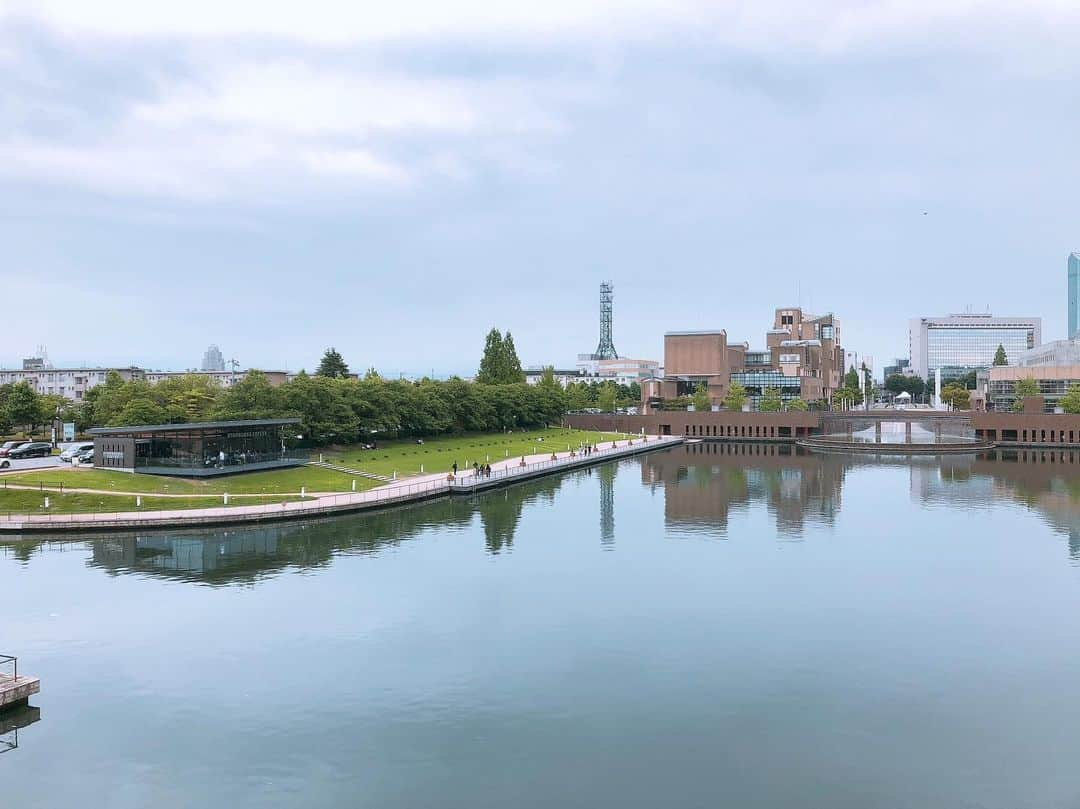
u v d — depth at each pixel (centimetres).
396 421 15412
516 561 7738
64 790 3800
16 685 4531
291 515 9356
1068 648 5541
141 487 9969
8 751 4128
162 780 3881
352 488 11081
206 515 8919
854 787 3856
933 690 4888
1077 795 3791
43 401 15888
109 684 4875
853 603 6500
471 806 3688
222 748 4172
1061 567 7600
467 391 18838
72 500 9244
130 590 6638
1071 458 17850
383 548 8225
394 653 5372
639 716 4541
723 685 4931
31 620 5928
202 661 5212
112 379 17112
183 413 14212
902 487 13025
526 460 15688
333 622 5944
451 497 11688
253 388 13575
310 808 3675
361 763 4041
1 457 12875
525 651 5434
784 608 6362
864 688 4906
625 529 9338
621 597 6612
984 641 5662
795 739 4297
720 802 3725
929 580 7156
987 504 11206
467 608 6291
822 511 10662
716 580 7138
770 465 16625
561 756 4116
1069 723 4478
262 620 5969
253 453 11594
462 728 4394
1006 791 3825
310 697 4728
